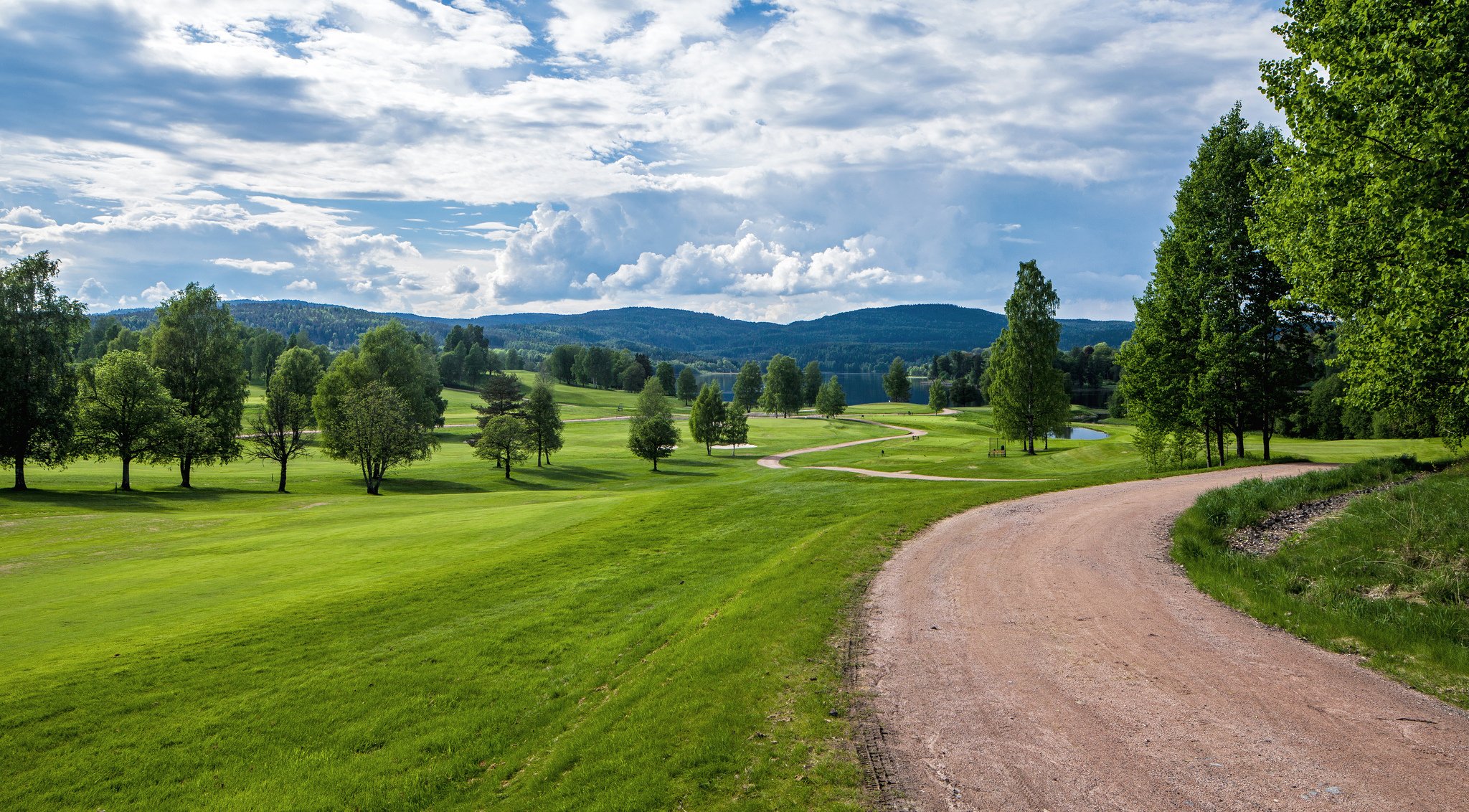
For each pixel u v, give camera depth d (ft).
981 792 21.75
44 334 151.33
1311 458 115.24
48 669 46.78
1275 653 32.63
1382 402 62.85
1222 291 106.42
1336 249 55.16
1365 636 33.83
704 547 72.90
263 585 67.97
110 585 70.23
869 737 25.88
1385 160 47.73
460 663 45.73
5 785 33.81
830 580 48.60
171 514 125.29
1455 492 57.88
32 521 113.39
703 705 30.50
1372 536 51.08
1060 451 183.83
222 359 196.24
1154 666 31.30
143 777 34.12
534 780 28.14
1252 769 22.31
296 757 35.29
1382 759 22.71
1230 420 112.98
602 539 79.41
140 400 161.79
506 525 95.66
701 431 285.84
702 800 23.12
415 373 296.51
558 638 49.39
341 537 93.61
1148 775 22.22
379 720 38.42
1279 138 87.30
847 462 224.33
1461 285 43.83
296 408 181.27
